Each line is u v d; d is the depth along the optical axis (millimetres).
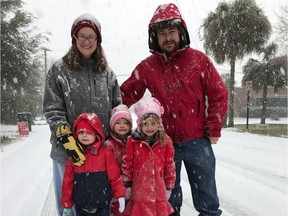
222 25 21109
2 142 12836
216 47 21656
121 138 3352
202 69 3535
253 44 21031
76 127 3020
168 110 3557
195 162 3545
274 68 26219
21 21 20734
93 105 3156
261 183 6195
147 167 3232
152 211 3195
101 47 3234
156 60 3664
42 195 5367
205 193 3566
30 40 21594
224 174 6918
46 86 3125
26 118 19578
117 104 3439
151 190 3213
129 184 3295
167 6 3518
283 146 10953
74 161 2910
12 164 7992
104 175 3062
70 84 3100
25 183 6125
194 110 3539
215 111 3521
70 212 3055
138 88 3805
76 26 3076
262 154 9328
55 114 3027
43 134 17328
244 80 28328
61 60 3178
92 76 3180
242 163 8031
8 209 4719
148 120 3213
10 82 21000
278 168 7449
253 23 20516
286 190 5730
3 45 20172
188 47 3557
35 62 22328
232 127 21562
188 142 3557
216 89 3537
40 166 7707
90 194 3006
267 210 4750
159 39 3555
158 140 3285
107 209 3111
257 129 19203
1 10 20500
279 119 38375
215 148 10648
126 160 3270
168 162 3348
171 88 3527
